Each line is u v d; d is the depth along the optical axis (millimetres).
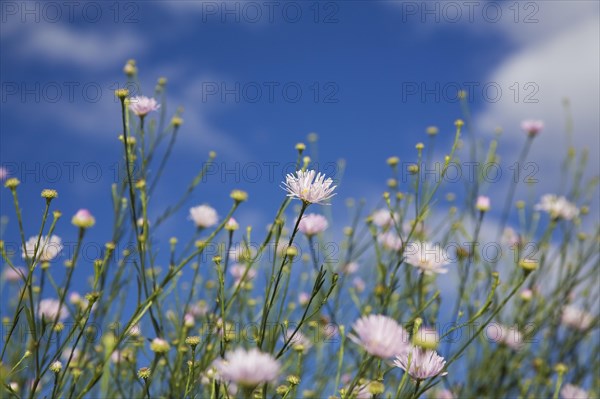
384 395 779
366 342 632
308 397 841
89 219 710
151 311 741
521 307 885
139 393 794
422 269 761
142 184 753
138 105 796
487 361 906
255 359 608
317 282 677
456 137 810
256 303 853
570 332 954
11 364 771
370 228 827
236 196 714
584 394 881
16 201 705
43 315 695
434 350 662
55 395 695
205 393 751
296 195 684
